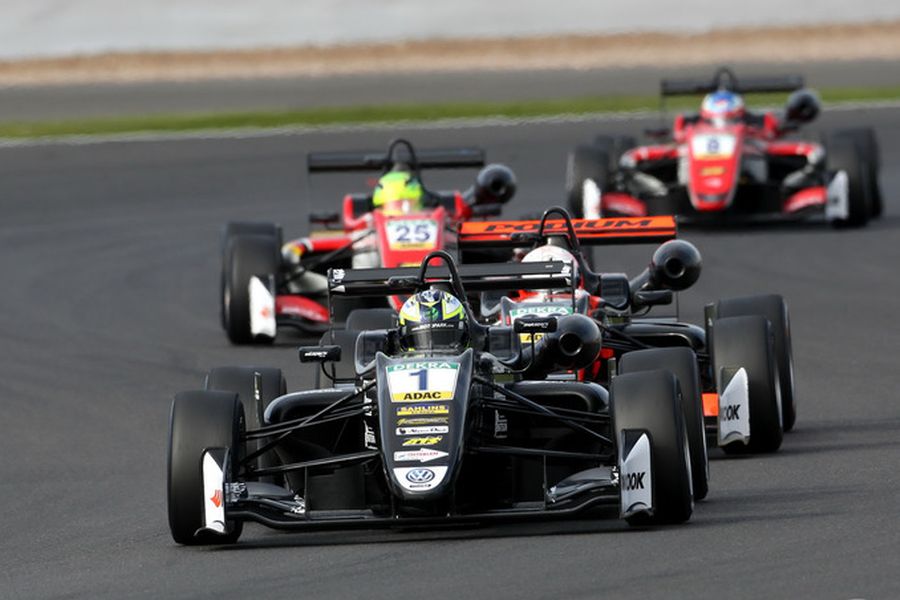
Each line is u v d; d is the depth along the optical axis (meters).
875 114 125.56
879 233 85.06
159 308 73.94
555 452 36.12
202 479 35.56
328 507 39.84
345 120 129.00
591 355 38.38
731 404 43.16
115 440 51.31
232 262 65.25
